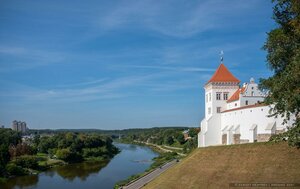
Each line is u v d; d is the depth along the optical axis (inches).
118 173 6225.4
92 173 6358.3
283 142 3026.6
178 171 3619.6
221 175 3041.3
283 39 1925.4
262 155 3021.7
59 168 7268.7
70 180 5585.6
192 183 3132.4
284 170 2650.1
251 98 4490.7
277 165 2753.4
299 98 1625.2
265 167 2805.1
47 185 5152.6
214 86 4894.2
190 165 3641.7
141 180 4276.6
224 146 3700.8
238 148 3422.7
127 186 3983.8
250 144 3368.6
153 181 3732.8
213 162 3422.7
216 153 3604.8
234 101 4650.6
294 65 1704.0
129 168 6899.6
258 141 3683.6
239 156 3240.7
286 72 1758.1
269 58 2048.5
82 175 6131.9
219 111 4872.0
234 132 4141.2
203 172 3289.9
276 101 1856.5
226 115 4591.5
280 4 1883.6
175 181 3351.4
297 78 1670.8
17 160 6796.3
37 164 7047.2
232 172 3002.0
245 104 4471.0
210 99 4960.6
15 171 6190.9
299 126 1676.9
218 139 4815.5
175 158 6870.1
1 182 5477.4
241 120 4089.6
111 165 7568.9
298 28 1758.1
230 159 3287.4
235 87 4921.3
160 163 6077.8
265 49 2070.6
